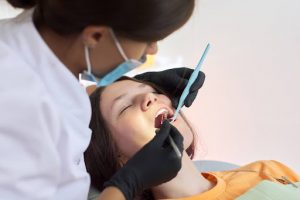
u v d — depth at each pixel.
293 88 1.57
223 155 1.80
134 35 0.66
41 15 0.72
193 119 1.81
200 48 1.70
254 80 1.64
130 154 1.18
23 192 0.70
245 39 1.61
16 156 0.68
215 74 1.71
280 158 1.69
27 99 0.67
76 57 0.73
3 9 1.22
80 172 0.81
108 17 0.63
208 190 1.15
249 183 1.20
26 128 0.68
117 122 1.18
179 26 0.68
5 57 0.67
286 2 1.49
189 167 1.19
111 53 0.71
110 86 1.23
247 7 1.57
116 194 0.84
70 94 0.76
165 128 0.99
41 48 0.71
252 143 1.72
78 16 0.64
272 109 1.64
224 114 1.74
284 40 1.54
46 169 0.72
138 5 0.62
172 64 1.71
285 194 1.12
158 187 1.17
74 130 0.78
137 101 1.19
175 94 1.30
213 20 1.64
